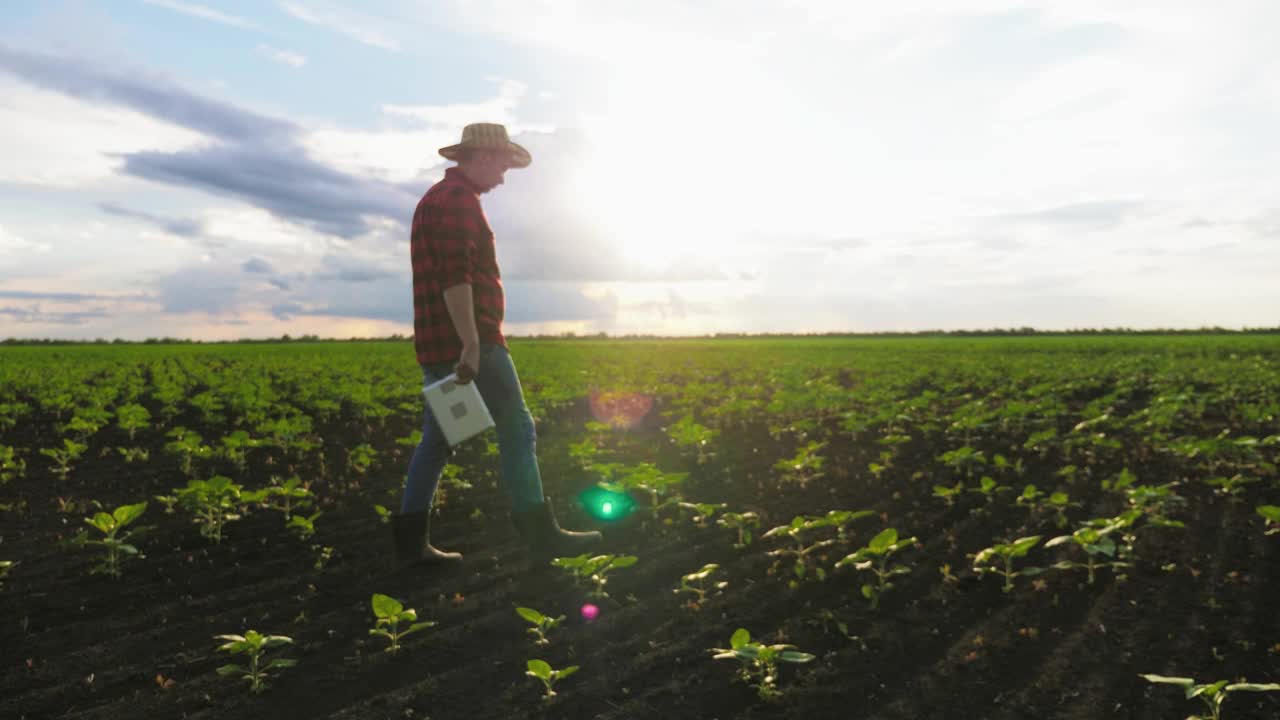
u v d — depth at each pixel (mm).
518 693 2613
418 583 3738
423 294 3941
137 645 3012
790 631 3119
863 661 2842
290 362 19594
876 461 6816
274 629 3174
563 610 3381
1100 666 2771
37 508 5133
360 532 4594
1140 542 4223
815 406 9555
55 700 2574
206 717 2461
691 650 2949
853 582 3689
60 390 10609
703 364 20297
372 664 2838
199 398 9102
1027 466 6520
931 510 5066
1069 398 12008
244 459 6887
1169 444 6527
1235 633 3012
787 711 2482
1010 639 3012
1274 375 12953
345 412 10219
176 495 5547
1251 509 4871
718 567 3949
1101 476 6051
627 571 3916
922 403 9062
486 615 3320
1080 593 3490
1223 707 2480
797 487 5805
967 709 2484
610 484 4945
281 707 2525
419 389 11656
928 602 3420
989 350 27203
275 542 4371
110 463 6680
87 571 3855
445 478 5688
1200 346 25672
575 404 11438
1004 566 3910
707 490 5762
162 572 3854
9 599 3469
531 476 4055
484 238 3932
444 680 2711
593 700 2561
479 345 3943
